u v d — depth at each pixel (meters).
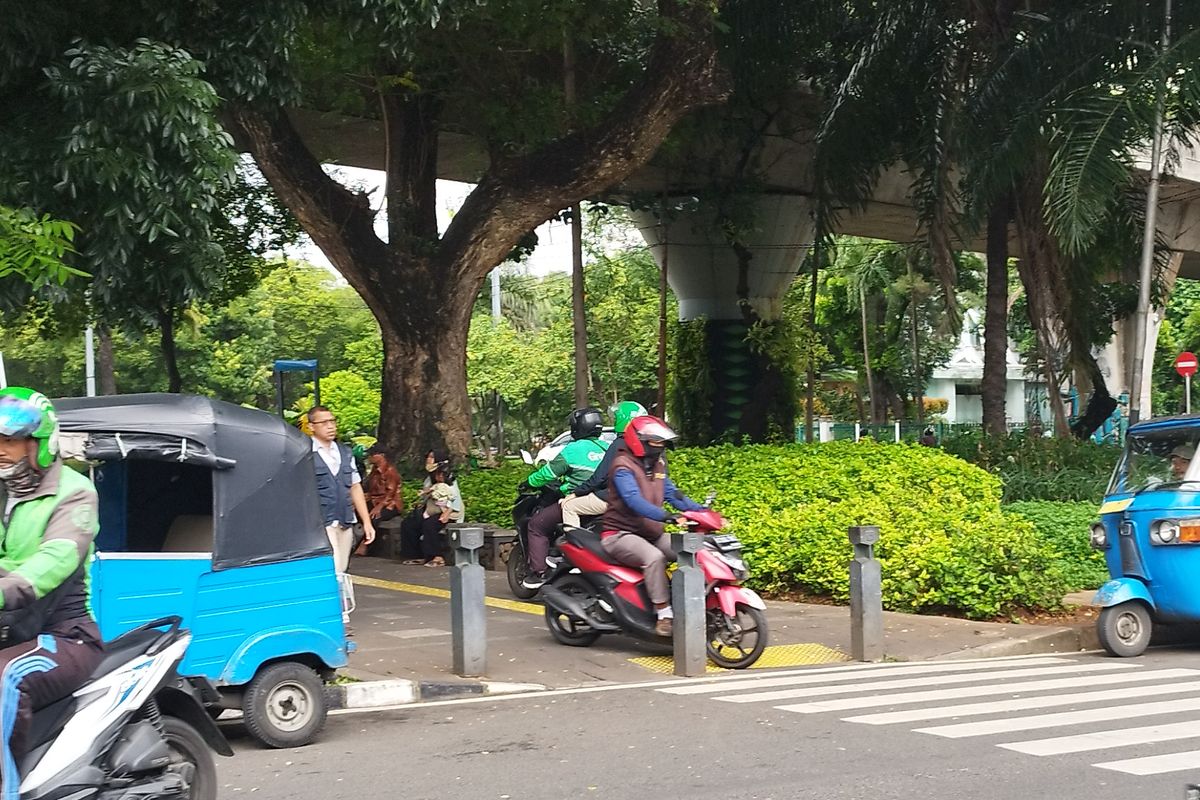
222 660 6.88
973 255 47.06
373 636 10.65
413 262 20.45
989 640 10.67
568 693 8.66
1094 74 19.44
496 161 21.23
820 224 23.33
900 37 21.34
